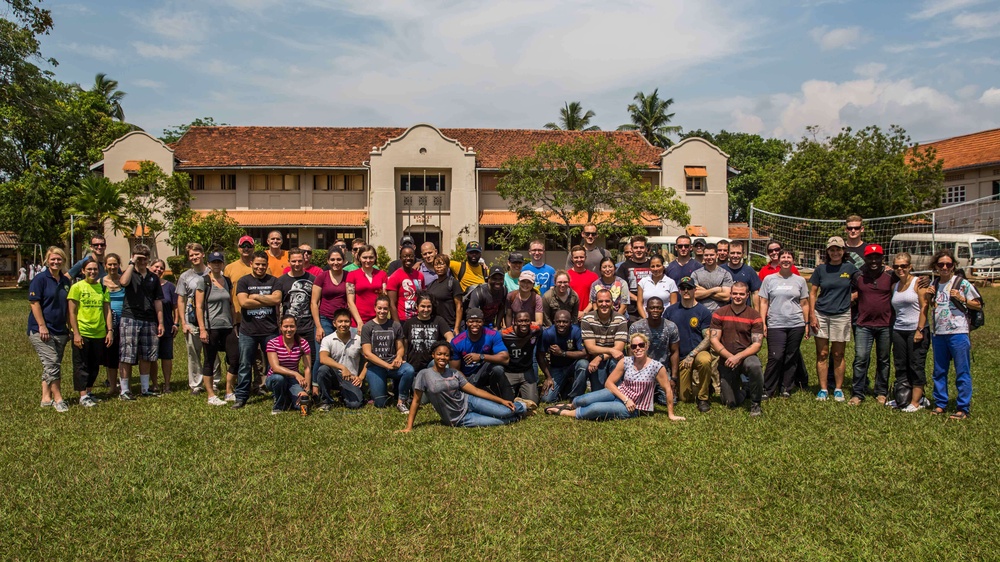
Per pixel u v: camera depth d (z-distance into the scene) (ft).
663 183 107.34
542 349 28.68
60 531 15.60
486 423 24.16
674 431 23.11
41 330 26.55
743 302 26.37
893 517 16.16
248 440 22.41
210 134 111.75
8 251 151.74
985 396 27.94
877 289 26.84
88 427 23.99
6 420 24.90
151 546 14.94
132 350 28.89
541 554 14.51
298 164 104.78
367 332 27.37
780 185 111.34
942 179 107.24
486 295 28.71
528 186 91.35
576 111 178.70
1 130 99.14
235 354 28.30
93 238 29.01
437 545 14.89
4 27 90.43
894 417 24.70
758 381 25.17
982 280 85.81
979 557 14.33
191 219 94.84
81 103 128.16
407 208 106.63
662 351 27.35
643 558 14.28
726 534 15.34
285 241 107.55
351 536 15.21
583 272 30.68
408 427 23.76
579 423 24.63
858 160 105.70
